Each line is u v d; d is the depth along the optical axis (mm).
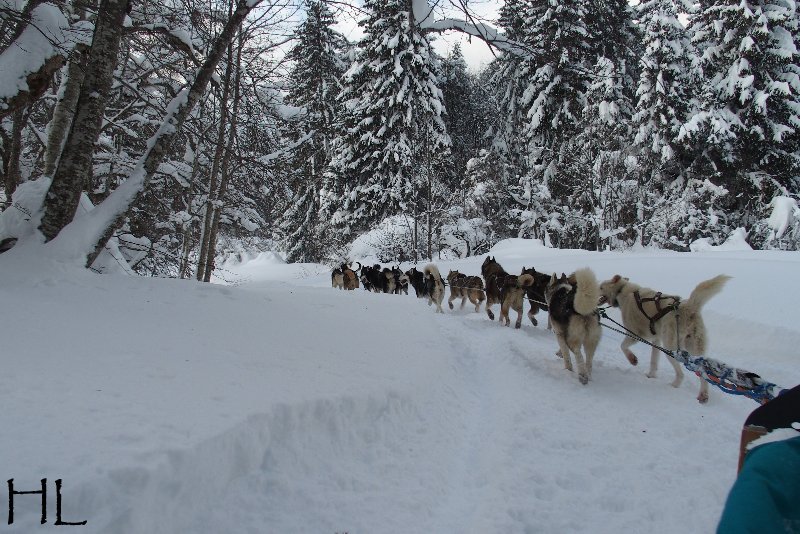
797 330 8047
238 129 13844
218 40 7449
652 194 29500
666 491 3834
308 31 13680
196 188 13680
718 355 8086
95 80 6641
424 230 30578
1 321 4441
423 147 28172
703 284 6059
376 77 28531
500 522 3254
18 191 7246
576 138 28125
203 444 2838
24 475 2312
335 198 31812
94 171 11797
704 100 26734
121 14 6824
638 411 5461
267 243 38438
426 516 3324
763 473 1355
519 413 5191
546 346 8359
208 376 3998
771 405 1695
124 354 4195
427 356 6293
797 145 27281
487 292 10891
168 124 7344
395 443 4203
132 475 2428
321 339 5902
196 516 2723
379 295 10555
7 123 9898
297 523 2951
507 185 33031
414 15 6703
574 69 7820
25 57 6719
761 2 25797
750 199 27500
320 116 26219
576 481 3939
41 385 3354
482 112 39062
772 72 26281
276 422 3477
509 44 6965
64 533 2150
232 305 6492
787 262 13500
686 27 27844
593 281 6086
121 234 11797
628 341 6965
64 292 5648
